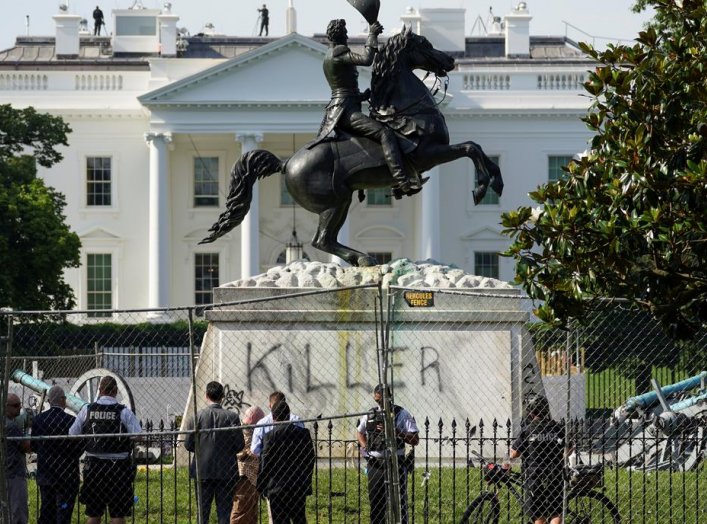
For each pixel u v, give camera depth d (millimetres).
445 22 143250
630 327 30891
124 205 135500
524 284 23812
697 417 34094
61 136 97312
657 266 23500
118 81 136250
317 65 130875
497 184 32375
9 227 86562
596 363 31719
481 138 136250
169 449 34812
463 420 31250
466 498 25703
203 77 129875
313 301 31844
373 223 138250
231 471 25781
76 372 46594
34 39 144125
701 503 27656
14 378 42719
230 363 31688
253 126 130750
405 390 31375
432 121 32469
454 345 31469
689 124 23484
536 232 23844
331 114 32938
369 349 31609
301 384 31609
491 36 146500
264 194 135750
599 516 26109
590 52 24297
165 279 131500
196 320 67062
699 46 24219
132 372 46312
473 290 31797
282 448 25156
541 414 25109
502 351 31469
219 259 136250
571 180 24219
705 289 23531
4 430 24109
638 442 33000
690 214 22938
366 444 25594
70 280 134875
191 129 130875
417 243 136875
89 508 25703
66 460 26125
